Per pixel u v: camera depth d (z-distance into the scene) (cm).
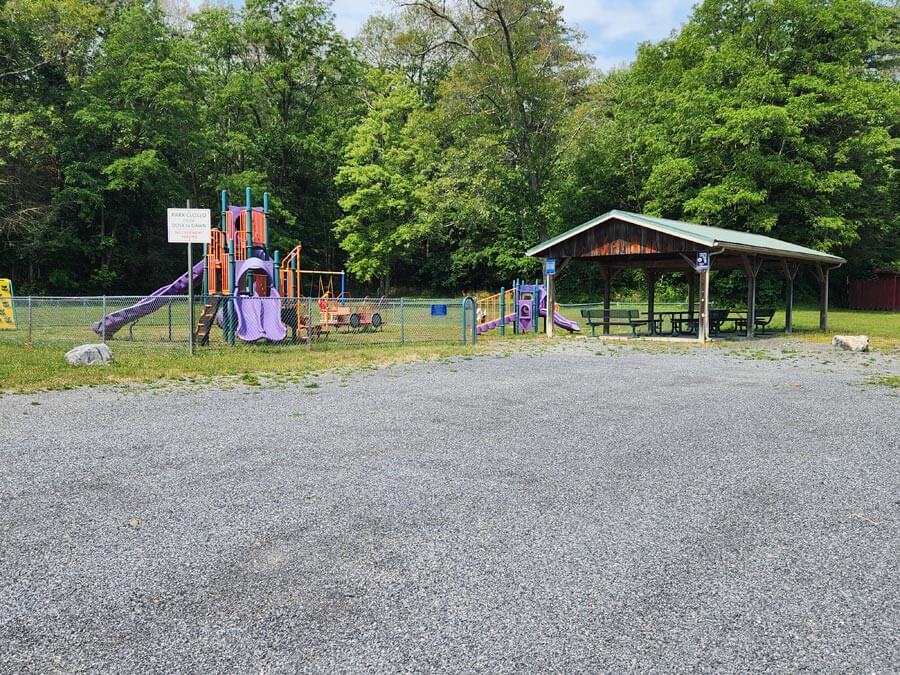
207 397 826
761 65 3225
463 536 371
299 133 4366
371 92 4503
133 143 3800
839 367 1188
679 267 2077
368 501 429
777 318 2920
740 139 3155
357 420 687
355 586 309
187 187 4309
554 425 666
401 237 4025
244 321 1561
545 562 337
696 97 3275
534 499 435
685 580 318
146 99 3741
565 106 3703
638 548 355
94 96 3556
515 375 1051
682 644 262
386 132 4047
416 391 884
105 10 3938
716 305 3878
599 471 501
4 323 2095
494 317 2647
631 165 4041
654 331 2167
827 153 3322
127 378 969
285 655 252
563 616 282
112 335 1691
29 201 3597
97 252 3972
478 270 4931
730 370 1137
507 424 670
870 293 3853
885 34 3938
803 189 3284
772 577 322
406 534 373
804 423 684
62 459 527
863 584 315
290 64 4150
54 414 710
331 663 247
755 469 511
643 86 3931
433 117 3644
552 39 3575
